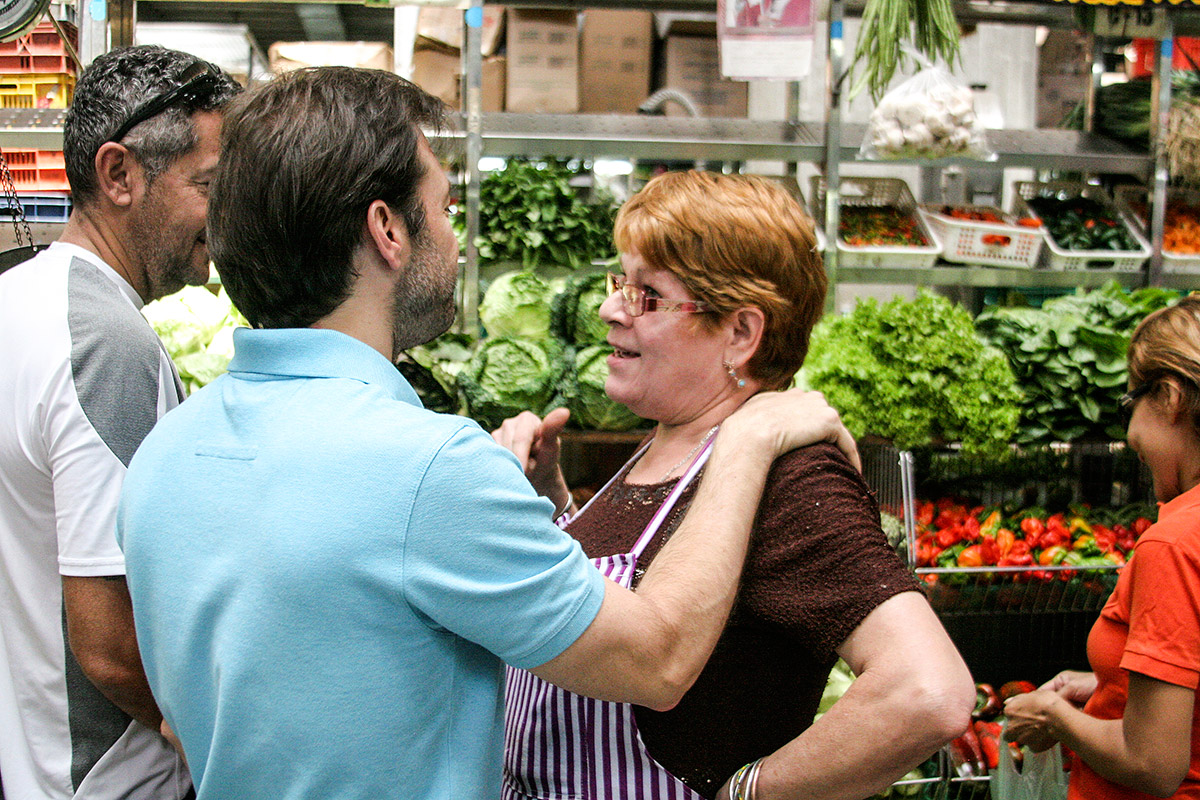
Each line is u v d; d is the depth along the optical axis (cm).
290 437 88
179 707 94
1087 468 331
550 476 154
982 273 333
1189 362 158
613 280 127
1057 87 459
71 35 289
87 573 123
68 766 133
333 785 86
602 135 314
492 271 339
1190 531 151
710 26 372
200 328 278
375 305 97
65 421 123
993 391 282
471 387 275
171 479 94
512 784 116
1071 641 296
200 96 140
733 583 97
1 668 135
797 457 108
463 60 326
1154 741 150
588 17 359
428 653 88
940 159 317
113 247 142
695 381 122
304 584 84
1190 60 363
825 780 96
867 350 284
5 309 130
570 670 88
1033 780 177
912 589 100
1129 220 356
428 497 84
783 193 120
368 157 92
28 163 279
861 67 493
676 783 106
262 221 92
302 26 370
